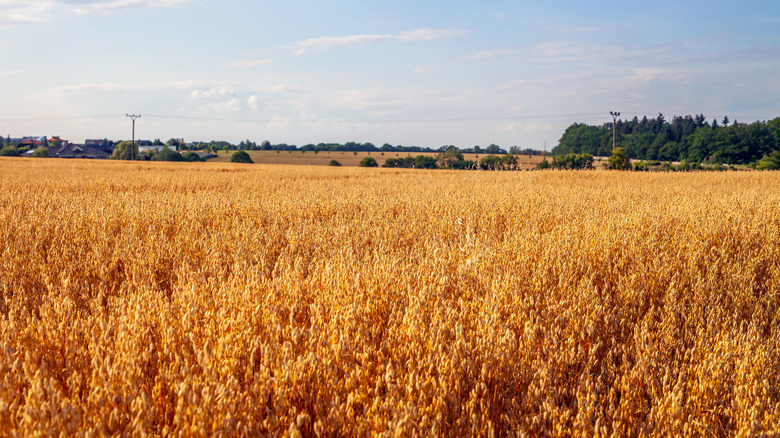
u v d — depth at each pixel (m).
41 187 15.23
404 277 4.15
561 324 3.63
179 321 3.09
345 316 3.21
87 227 6.79
